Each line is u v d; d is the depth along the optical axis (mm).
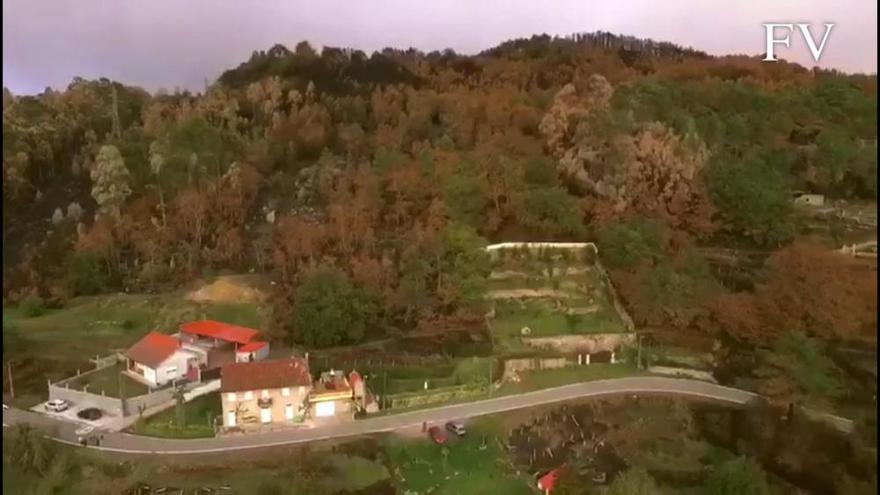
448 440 63750
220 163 110125
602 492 55531
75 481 57375
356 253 90125
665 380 73375
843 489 55438
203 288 90438
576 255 91000
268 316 83500
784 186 88688
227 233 98312
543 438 64688
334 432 64625
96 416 66938
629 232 86562
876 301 69688
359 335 80250
